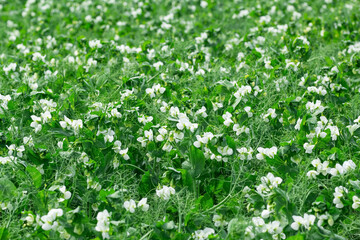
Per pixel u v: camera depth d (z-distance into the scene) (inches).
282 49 96.9
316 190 69.8
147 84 87.3
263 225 66.0
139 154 76.7
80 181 71.2
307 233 64.7
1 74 93.2
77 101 82.4
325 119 75.6
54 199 68.0
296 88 86.5
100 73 91.5
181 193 71.4
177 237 65.9
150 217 69.5
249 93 81.4
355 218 68.6
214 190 72.6
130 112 78.2
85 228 65.8
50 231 66.0
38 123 76.7
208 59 99.0
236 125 75.9
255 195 67.8
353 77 90.0
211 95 84.9
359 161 72.7
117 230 65.5
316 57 93.5
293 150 71.4
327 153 71.1
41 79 91.0
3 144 76.3
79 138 73.5
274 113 78.4
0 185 69.8
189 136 72.8
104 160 72.7
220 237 67.1
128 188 73.4
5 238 66.7
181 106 81.5
